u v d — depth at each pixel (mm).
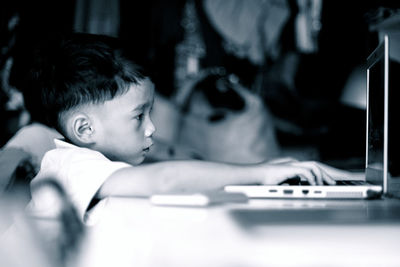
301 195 717
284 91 2951
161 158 2891
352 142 2855
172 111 2951
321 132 2896
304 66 2938
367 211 492
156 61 2961
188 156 2943
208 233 378
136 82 933
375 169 827
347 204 608
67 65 914
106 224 458
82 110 909
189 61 3004
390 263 269
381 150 769
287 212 481
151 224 440
